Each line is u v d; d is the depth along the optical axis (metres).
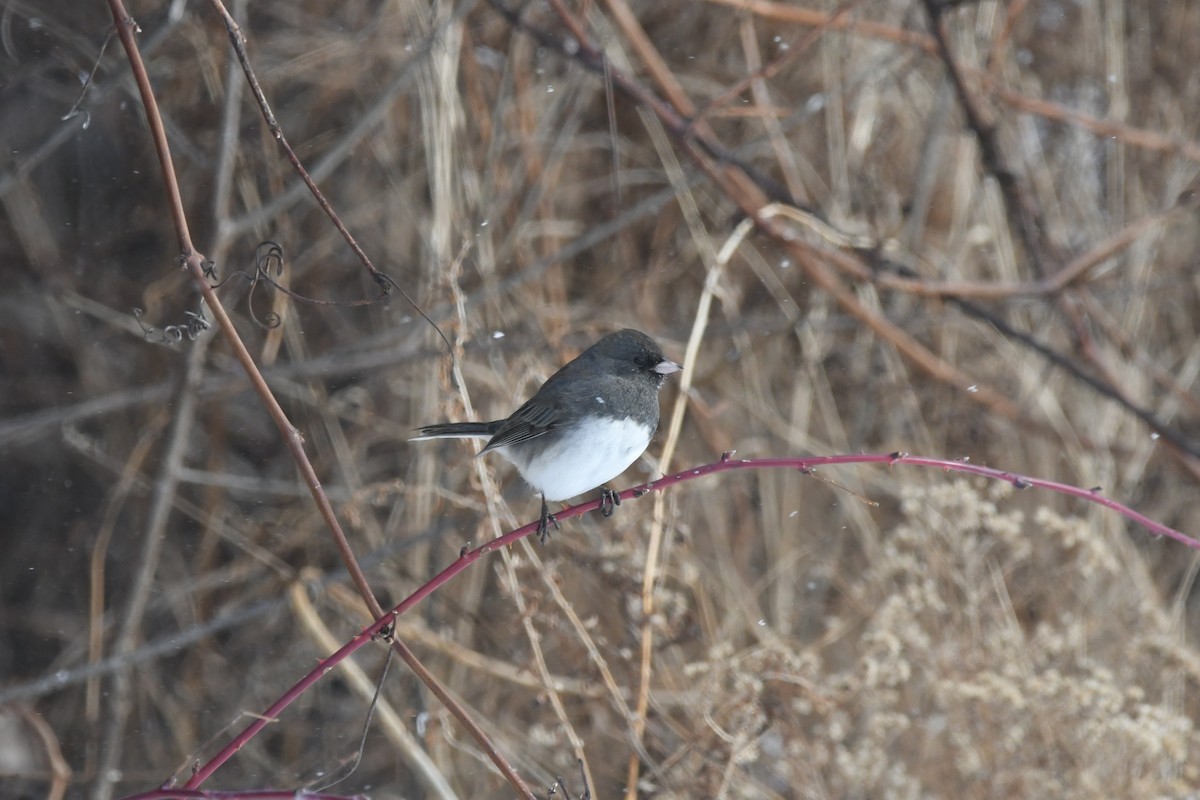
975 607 8.40
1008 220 11.80
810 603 10.66
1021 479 5.52
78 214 11.76
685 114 10.73
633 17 12.52
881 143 12.32
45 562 11.45
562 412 7.54
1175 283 12.03
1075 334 10.45
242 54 5.77
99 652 10.07
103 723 9.38
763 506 10.91
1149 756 7.81
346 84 11.34
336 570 10.54
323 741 10.50
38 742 9.47
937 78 12.15
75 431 11.39
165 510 9.66
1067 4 12.82
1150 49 12.88
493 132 10.58
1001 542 9.23
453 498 8.19
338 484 11.18
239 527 11.20
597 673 8.11
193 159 10.57
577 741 7.15
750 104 12.45
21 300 11.75
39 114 11.80
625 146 12.15
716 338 11.95
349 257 11.29
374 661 10.35
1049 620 9.52
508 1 11.44
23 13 10.93
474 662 9.12
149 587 10.72
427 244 10.42
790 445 11.23
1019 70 12.72
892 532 10.34
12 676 11.09
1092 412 11.73
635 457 7.74
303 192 9.98
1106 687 7.86
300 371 10.22
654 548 8.02
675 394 11.25
